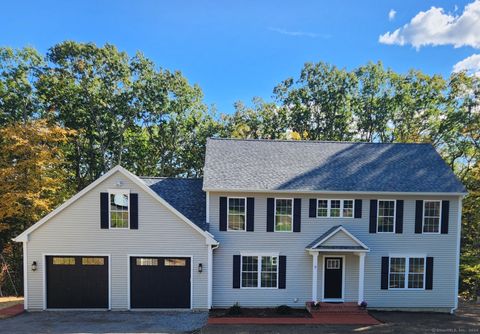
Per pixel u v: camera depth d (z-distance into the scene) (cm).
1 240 2205
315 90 3694
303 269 1609
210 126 3594
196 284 1530
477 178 2502
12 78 2820
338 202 1628
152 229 1522
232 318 1414
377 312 1569
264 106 3791
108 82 3080
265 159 1773
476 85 2725
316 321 1392
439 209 1631
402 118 3409
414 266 1631
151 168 3556
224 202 1598
